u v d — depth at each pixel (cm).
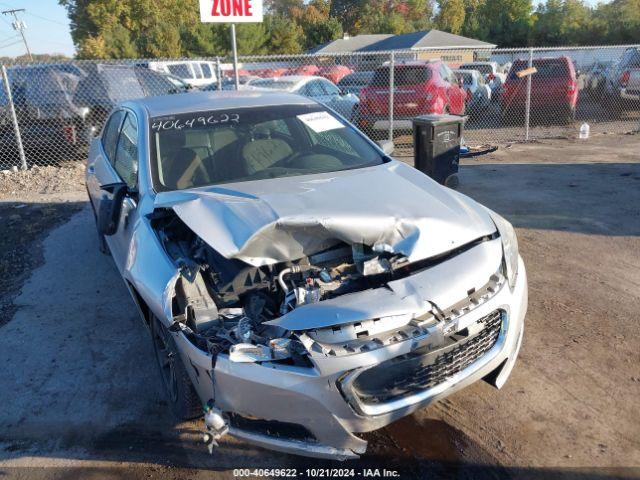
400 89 1227
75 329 462
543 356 384
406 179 381
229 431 280
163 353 358
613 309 442
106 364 410
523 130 1385
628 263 530
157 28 4025
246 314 286
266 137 425
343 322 260
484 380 336
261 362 261
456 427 324
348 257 316
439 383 283
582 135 1226
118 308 494
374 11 6975
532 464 294
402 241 303
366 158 432
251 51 3947
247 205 320
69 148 1119
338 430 263
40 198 869
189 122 430
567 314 438
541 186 824
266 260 291
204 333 279
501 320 306
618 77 1484
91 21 5075
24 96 1120
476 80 1761
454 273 292
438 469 296
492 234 333
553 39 4366
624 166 924
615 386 350
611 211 688
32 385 389
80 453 322
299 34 4884
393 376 271
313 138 437
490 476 289
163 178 387
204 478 299
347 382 256
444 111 1267
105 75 1177
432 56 3111
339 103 1280
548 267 529
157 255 319
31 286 549
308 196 335
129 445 327
